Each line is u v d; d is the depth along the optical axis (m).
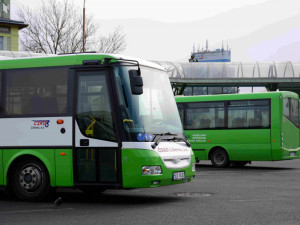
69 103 10.70
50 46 48.09
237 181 16.00
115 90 10.33
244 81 49.44
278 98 21.95
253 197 11.60
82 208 9.85
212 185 14.65
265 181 16.00
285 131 21.98
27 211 9.45
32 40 47.88
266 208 9.71
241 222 8.10
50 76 10.97
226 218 8.50
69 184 10.58
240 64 50.09
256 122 22.38
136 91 10.05
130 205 10.30
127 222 8.12
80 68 10.70
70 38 48.22
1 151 11.18
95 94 10.50
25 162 11.04
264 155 22.12
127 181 10.10
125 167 10.11
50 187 10.84
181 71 49.22
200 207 9.89
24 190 11.02
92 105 10.50
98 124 10.41
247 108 22.64
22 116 11.08
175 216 8.73
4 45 48.09
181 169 10.80
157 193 12.58
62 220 8.36
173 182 10.62
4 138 11.19
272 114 22.00
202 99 23.83
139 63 10.88
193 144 23.91
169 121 11.09
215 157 23.41
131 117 10.24
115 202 10.84
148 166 10.06
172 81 48.50
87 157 10.45
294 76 49.28
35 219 8.49
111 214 9.00
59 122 10.73
